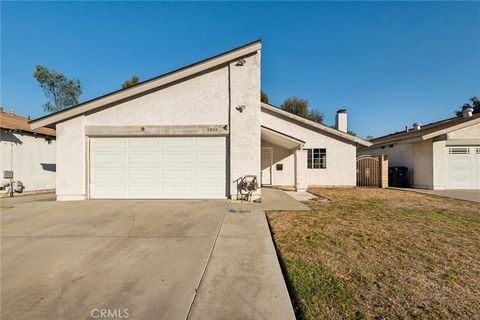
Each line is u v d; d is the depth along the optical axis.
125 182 10.17
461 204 9.22
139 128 10.03
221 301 2.92
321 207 8.47
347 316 2.61
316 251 4.38
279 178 16.05
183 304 2.87
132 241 5.02
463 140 14.42
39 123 9.87
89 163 10.20
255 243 4.88
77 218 6.89
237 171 9.77
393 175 16.56
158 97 10.09
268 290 3.17
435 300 2.91
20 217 7.05
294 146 13.55
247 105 9.80
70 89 30.05
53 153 16.25
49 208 8.33
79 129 10.05
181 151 10.14
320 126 15.60
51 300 2.96
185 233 5.52
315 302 2.85
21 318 2.64
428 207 8.56
